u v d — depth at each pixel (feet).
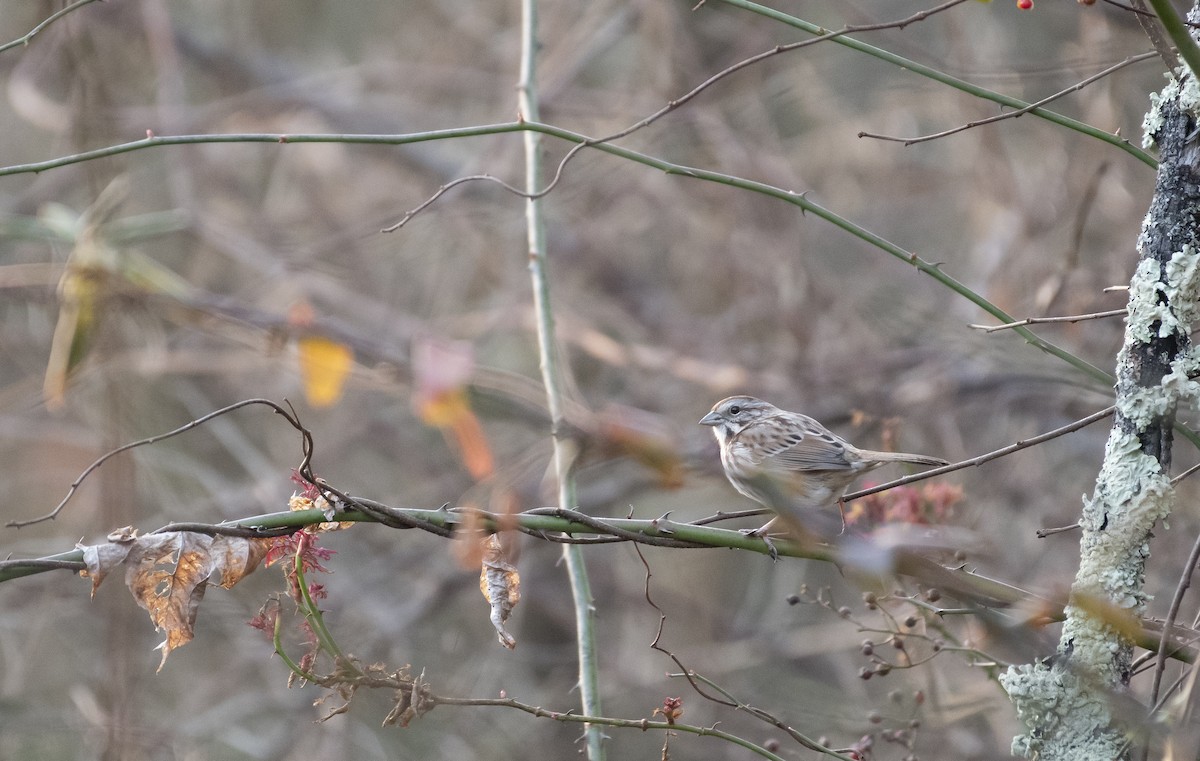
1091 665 16.40
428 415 11.48
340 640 46.70
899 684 37.65
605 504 46.26
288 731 46.37
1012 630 16.87
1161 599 33.37
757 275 49.24
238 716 46.06
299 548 18.26
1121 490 16.71
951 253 52.49
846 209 53.36
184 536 18.53
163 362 42.19
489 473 12.29
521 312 49.60
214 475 49.67
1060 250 41.14
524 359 53.01
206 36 62.75
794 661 50.26
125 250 38.83
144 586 18.49
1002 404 41.45
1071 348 38.60
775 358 48.16
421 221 51.72
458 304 54.29
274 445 52.85
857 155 51.96
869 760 23.52
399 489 53.72
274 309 47.03
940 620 21.90
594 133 52.90
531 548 51.57
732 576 54.44
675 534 19.24
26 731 41.47
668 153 52.75
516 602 18.94
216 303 39.50
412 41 61.62
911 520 24.03
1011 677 16.78
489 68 59.06
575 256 54.13
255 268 52.70
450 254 54.75
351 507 18.53
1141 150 19.70
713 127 50.19
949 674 37.32
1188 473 18.57
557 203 51.55
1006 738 35.76
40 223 37.88
